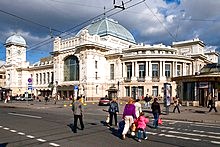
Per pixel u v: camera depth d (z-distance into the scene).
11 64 95.62
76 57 71.19
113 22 82.00
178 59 64.44
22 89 93.38
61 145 10.30
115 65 69.44
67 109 34.22
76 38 71.12
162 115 23.88
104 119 20.59
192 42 72.19
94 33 77.94
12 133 13.27
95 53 68.44
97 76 68.69
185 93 37.59
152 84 62.81
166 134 13.20
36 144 10.50
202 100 35.19
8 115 23.94
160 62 63.41
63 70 75.31
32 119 20.25
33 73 92.94
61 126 15.99
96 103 54.12
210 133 13.56
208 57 81.12
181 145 10.39
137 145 10.37
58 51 75.38
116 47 75.19
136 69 65.44
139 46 67.62
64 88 73.31
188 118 20.91
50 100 68.19
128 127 11.95
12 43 96.25
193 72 67.19
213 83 33.28
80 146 10.12
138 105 13.60
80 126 16.03
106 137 12.19
